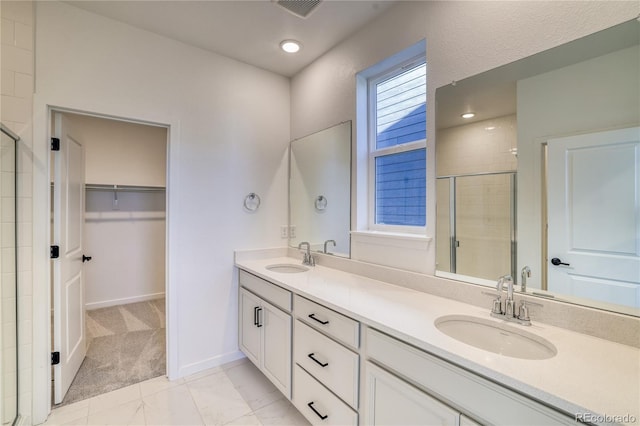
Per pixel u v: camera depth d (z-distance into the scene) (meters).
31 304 1.77
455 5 1.58
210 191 2.43
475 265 1.49
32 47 1.76
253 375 2.34
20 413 1.72
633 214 1.06
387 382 1.23
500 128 1.41
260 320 2.19
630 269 1.06
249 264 2.47
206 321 2.42
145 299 4.09
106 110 1.99
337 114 2.33
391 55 1.90
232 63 2.52
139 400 2.01
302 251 2.67
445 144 1.63
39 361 1.79
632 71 1.06
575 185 1.19
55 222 1.94
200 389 2.14
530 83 1.31
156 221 4.18
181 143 2.29
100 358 2.55
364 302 1.51
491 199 1.44
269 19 2.00
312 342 1.66
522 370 0.89
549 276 1.25
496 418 0.90
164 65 2.21
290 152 2.86
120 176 3.87
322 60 2.46
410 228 1.95
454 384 1.01
